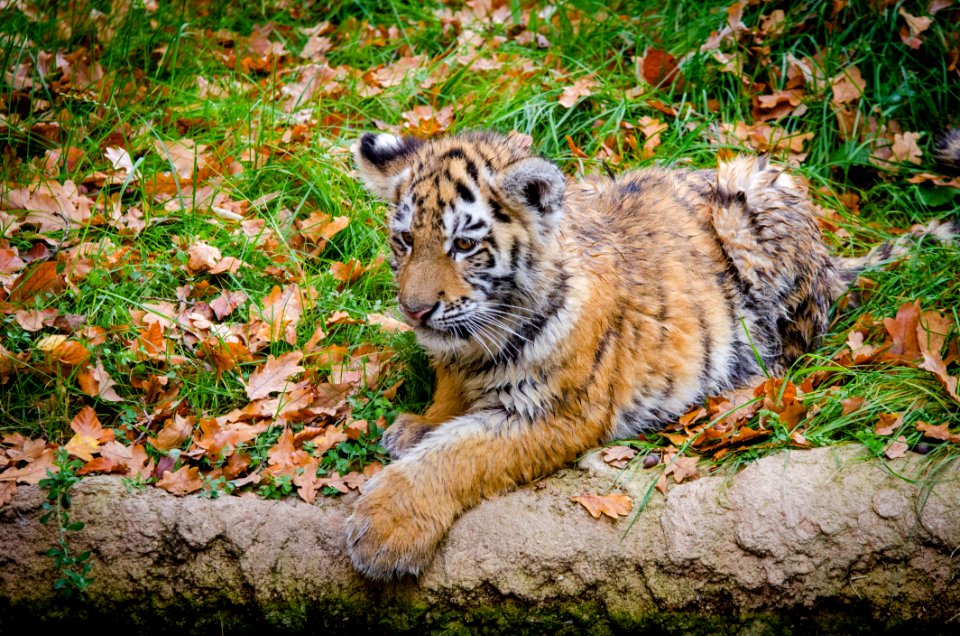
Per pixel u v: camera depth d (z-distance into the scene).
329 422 6.79
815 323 7.43
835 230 8.59
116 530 5.89
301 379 7.09
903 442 6.16
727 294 7.13
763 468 6.08
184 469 6.20
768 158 7.48
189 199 8.53
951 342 6.91
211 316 7.57
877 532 5.73
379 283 7.97
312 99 9.62
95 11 10.48
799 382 7.09
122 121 8.93
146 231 8.12
